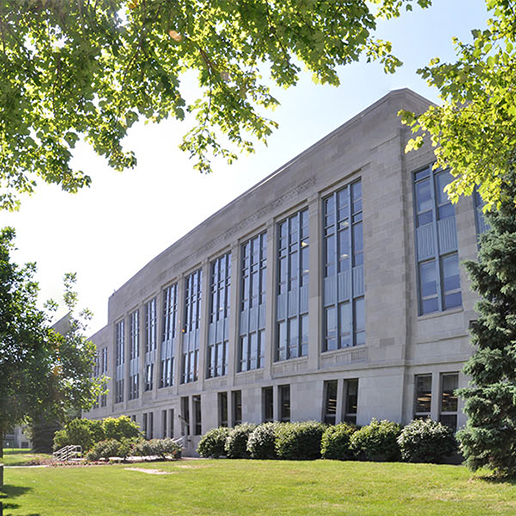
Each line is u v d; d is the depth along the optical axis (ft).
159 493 56.95
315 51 28.99
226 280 133.90
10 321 50.75
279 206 112.57
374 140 89.30
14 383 49.03
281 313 109.19
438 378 73.51
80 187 40.22
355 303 90.58
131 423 152.76
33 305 52.44
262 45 32.24
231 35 35.09
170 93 30.40
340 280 94.27
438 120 36.06
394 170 84.58
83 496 57.82
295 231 108.99
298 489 53.01
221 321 133.59
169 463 95.14
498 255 47.85
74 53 29.94
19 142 36.32
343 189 96.99
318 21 29.91
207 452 108.37
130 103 34.40
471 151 35.35
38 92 35.65
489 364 48.01
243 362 120.67
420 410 75.97
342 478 56.70
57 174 38.11
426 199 80.23
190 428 139.95
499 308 50.16
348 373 87.30
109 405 216.13
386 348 81.00
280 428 90.12
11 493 61.46
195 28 34.22
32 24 32.04
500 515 35.88
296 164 108.47
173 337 161.79
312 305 98.73
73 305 53.88
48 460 135.03
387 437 72.08
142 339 185.47
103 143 35.12
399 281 80.79
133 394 192.54
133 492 58.85
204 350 138.10
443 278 76.13
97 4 29.81
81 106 32.91
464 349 70.59
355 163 92.79
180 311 155.84
